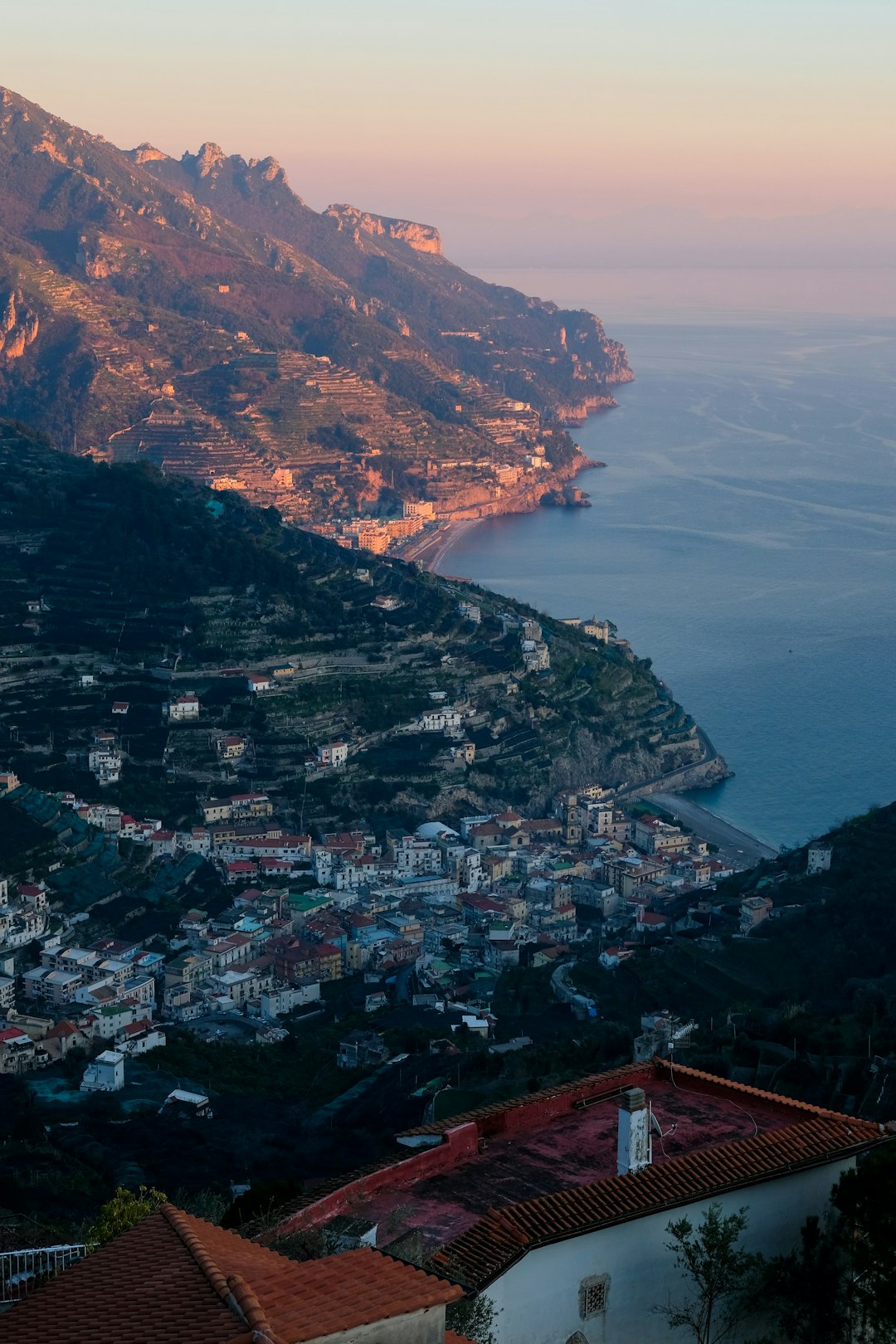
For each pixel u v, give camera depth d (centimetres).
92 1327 3762
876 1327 5231
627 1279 5034
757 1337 5259
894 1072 14388
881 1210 5219
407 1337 3816
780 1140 5519
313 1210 5234
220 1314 3712
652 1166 5269
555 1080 15950
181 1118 18700
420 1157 5559
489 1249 4788
